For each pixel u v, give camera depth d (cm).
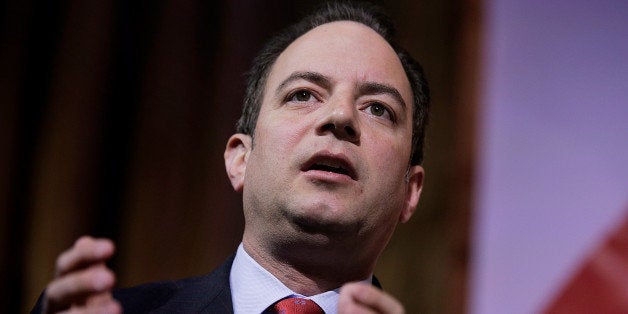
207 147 353
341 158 169
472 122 337
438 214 337
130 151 356
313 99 182
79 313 121
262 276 175
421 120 208
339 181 168
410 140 190
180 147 354
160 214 351
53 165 353
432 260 334
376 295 127
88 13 360
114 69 359
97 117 356
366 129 177
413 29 351
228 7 357
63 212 351
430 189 340
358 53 188
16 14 361
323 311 171
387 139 179
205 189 350
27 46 361
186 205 351
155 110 357
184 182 352
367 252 179
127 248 350
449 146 338
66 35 359
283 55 197
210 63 357
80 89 356
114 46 360
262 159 176
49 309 125
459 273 329
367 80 184
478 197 328
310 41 192
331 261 174
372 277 190
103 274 122
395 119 185
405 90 192
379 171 175
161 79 358
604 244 311
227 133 352
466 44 343
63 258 124
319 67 184
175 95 357
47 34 363
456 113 341
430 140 341
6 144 353
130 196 353
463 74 341
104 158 356
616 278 306
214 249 346
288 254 174
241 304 173
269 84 194
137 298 174
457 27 346
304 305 171
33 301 345
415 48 349
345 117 169
